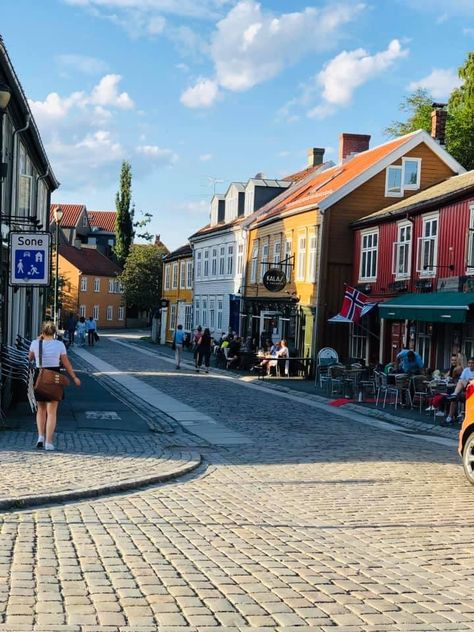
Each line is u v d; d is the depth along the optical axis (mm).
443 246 27016
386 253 31922
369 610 5738
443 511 9320
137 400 21969
